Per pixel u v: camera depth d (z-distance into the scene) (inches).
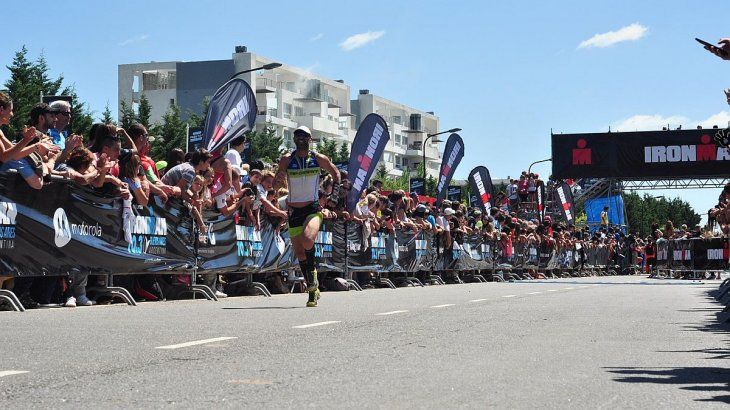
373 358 179.6
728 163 1380.4
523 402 129.0
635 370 166.4
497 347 203.9
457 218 836.0
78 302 355.6
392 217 684.1
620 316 319.0
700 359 186.9
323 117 4136.3
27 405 122.8
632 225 4347.9
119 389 137.0
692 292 582.2
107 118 2359.7
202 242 433.4
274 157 3120.1
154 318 284.5
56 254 331.3
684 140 1392.7
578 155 1417.3
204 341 208.2
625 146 1406.3
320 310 336.2
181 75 3784.5
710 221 683.4
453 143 994.1
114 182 361.1
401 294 514.9
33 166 313.0
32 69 2174.0
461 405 126.0
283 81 4121.6
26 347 193.2
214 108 579.2
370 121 677.9
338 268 586.6
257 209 491.8
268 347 197.6
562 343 215.5
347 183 582.9
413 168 5201.8
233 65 3762.3
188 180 417.1
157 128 2625.5
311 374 155.5
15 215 311.3
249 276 491.5
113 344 200.5
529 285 741.3
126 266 373.4
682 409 126.3
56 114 370.9
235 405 124.5
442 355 186.2
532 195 1418.6
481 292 554.6
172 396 131.3
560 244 1268.5
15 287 335.0
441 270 790.5
